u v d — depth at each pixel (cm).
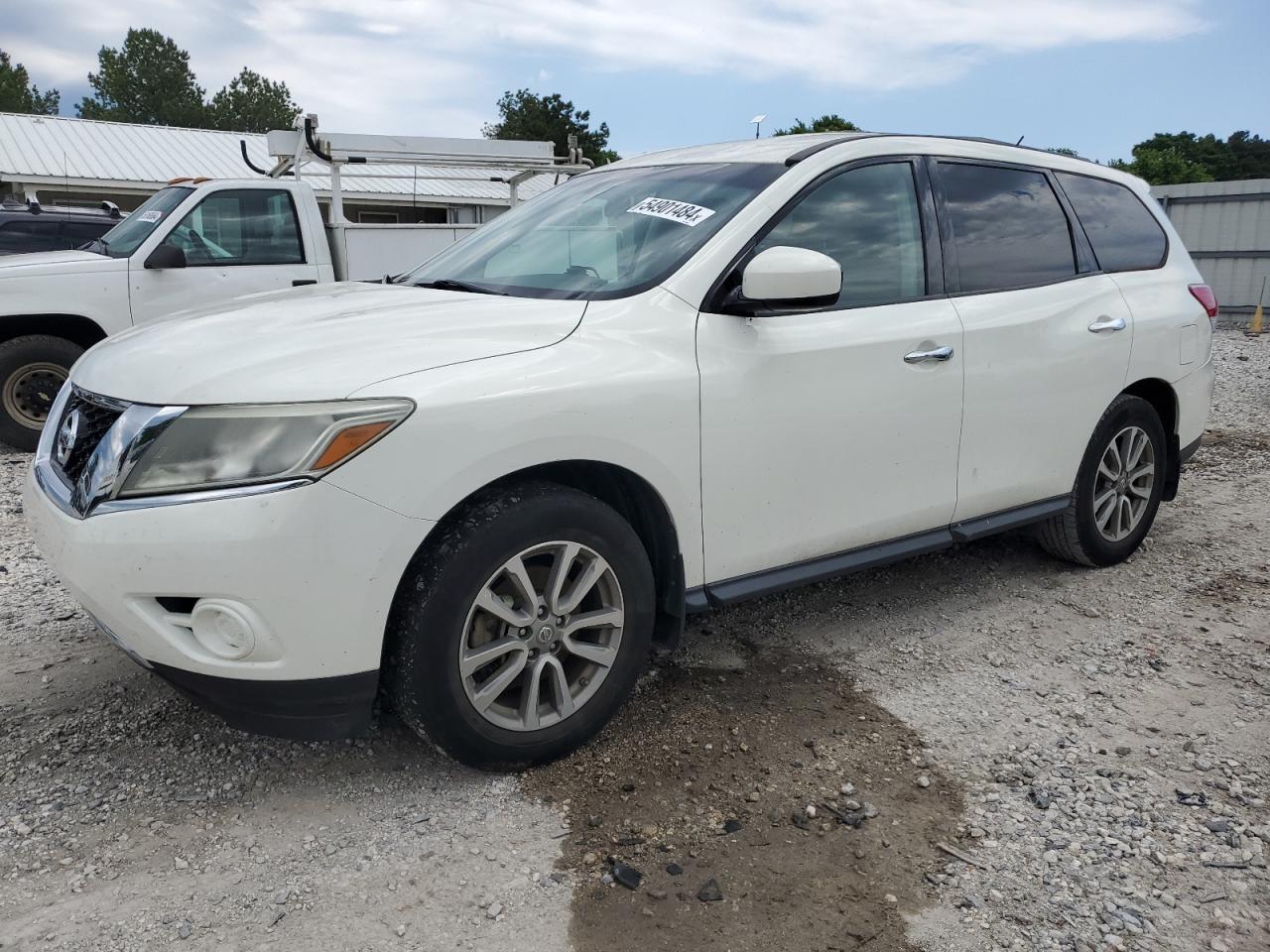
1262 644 373
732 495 304
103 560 237
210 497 230
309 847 248
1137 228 459
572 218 356
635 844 249
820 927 221
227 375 244
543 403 258
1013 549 482
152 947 213
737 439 300
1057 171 428
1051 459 402
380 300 307
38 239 1034
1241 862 244
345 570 235
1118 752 295
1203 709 323
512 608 270
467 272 354
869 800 269
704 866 241
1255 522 529
